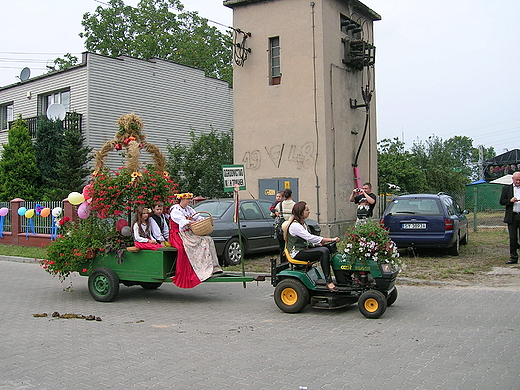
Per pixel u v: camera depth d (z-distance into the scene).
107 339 6.32
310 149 16.88
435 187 34.47
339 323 6.87
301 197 17.02
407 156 32.81
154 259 8.30
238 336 6.34
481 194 34.06
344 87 18.00
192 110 26.91
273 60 17.78
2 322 7.30
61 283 10.80
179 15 40.31
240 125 18.22
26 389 4.66
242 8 18.16
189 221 8.20
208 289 9.80
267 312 7.69
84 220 9.05
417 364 5.12
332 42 17.34
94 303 8.62
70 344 6.12
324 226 16.50
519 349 5.55
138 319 7.41
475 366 5.02
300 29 17.08
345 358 5.36
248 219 12.45
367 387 4.54
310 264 7.57
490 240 16.08
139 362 5.38
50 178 22.09
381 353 5.50
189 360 5.42
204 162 21.64
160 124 25.17
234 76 18.34
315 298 7.48
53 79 23.52
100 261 8.75
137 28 38.28
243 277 7.98
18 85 25.36
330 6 17.31
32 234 17.66
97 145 22.31
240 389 4.55
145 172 8.90
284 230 7.63
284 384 4.65
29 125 24.27
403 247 12.20
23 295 9.44
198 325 6.97
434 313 7.28
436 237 11.84
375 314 6.98
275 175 17.52
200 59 38.00
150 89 24.70
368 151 19.69
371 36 20.44
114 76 23.09
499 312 7.23
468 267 10.83
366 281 7.26
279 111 17.48
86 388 4.65
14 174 21.61
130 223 9.01
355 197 10.20
